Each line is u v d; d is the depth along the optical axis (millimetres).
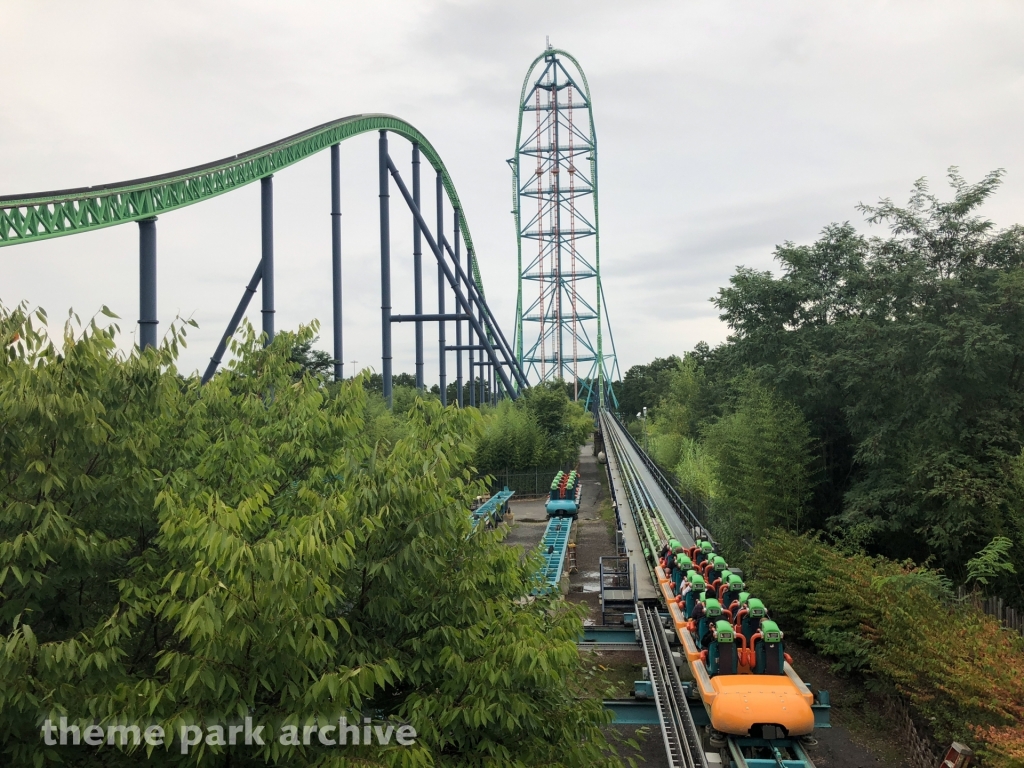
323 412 10977
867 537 26812
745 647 13609
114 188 27828
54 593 8398
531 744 8633
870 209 30672
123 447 8656
